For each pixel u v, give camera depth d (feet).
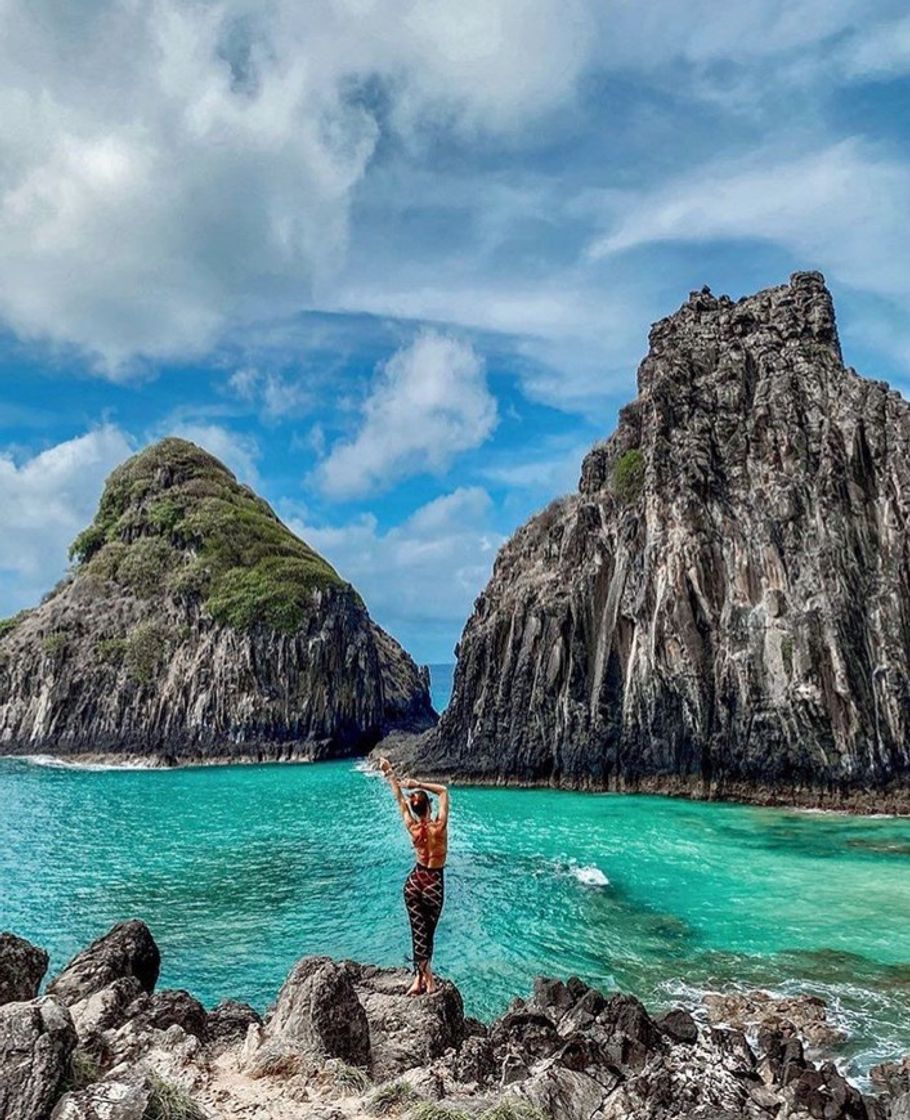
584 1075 41.29
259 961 93.04
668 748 233.76
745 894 118.32
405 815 45.34
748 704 220.43
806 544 229.66
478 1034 53.31
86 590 452.35
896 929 101.14
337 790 263.08
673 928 102.47
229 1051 41.65
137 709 405.80
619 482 277.03
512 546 312.50
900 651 208.74
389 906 114.52
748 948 94.79
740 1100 43.06
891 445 233.76
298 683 412.36
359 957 93.61
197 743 398.83
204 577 443.73
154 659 416.87
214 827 189.37
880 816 190.49
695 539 240.53
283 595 427.33
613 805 212.64
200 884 130.41
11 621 475.31
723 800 219.82
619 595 256.11
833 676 209.67
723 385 266.57
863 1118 49.75
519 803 218.79
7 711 426.10
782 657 219.00
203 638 421.59
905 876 128.88
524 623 280.10
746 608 231.09
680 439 257.55
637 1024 59.41
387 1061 41.75
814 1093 48.88
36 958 48.83
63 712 412.57
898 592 216.33
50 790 274.77
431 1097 34.01
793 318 274.77
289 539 492.95
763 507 239.30
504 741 269.64
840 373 258.98
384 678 517.96
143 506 493.77
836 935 99.14
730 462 253.03
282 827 187.52
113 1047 38.83
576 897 117.29
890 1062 64.08
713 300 303.89
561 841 162.30
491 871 134.82
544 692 265.54
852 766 203.00
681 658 233.76
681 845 157.07
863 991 81.25
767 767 214.28
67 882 133.49
